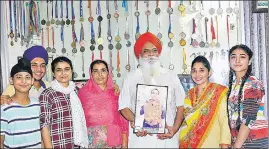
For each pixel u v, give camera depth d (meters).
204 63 2.41
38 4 3.20
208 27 3.12
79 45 3.28
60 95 2.29
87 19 3.29
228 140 2.30
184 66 3.13
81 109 2.37
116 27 3.23
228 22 3.07
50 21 3.28
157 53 2.49
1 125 2.09
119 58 3.21
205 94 2.40
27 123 2.15
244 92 2.21
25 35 3.04
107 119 2.49
